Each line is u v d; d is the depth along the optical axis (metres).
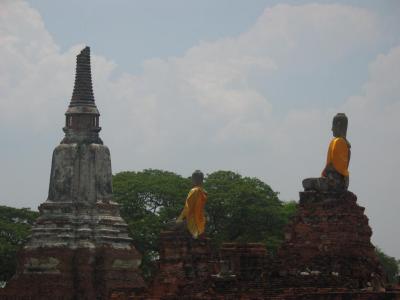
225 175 198.75
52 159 154.38
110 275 147.75
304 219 102.25
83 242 148.50
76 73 156.62
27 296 146.50
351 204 102.31
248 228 187.25
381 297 96.88
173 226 106.44
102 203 152.50
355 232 101.62
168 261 105.44
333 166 103.06
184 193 188.38
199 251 105.44
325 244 101.00
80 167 153.00
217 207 186.38
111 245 149.88
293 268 100.94
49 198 152.88
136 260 152.12
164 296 101.25
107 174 154.88
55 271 147.00
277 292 97.81
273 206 190.12
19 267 149.88
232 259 101.25
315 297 95.75
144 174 199.25
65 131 155.50
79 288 146.25
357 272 100.38
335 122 104.31
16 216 187.88
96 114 155.50
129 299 103.44
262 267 101.31
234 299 97.44
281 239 182.25
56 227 149.25
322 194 102.25
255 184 197.38
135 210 187.12
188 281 102.81
